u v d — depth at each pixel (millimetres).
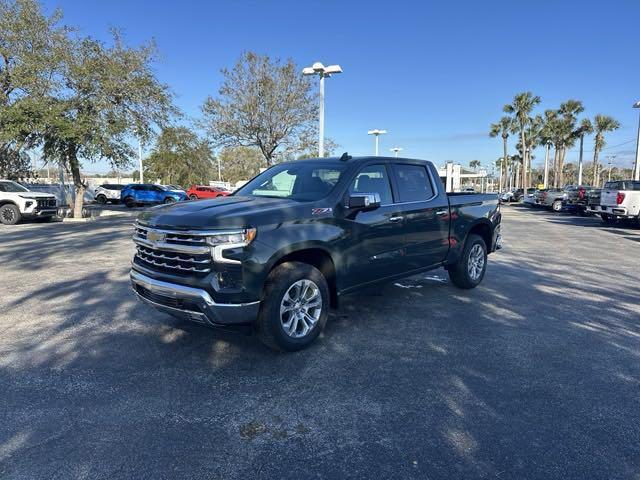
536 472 2594
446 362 4113
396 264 5262
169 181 61094
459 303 6066
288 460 2699
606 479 2539
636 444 2877
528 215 25016
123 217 22047
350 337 4738
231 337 4703
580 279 7707
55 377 3764
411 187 5613
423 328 5035
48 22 20141
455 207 6223
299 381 3723
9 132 18000
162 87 21297
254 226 3824
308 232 4191
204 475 2557
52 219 19922
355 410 3271
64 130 18188
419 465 2652
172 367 3977
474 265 6812
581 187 25859
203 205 4254
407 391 3557
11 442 2846
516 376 3830
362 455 2746
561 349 4441
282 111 25016
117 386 3615
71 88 19609
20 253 10109
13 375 3795
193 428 3031
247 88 24703
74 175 20594
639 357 4258
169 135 22531
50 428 3008
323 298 4406
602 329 5047
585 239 13578
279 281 4027
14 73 18500
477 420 3143
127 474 2557
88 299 6133
